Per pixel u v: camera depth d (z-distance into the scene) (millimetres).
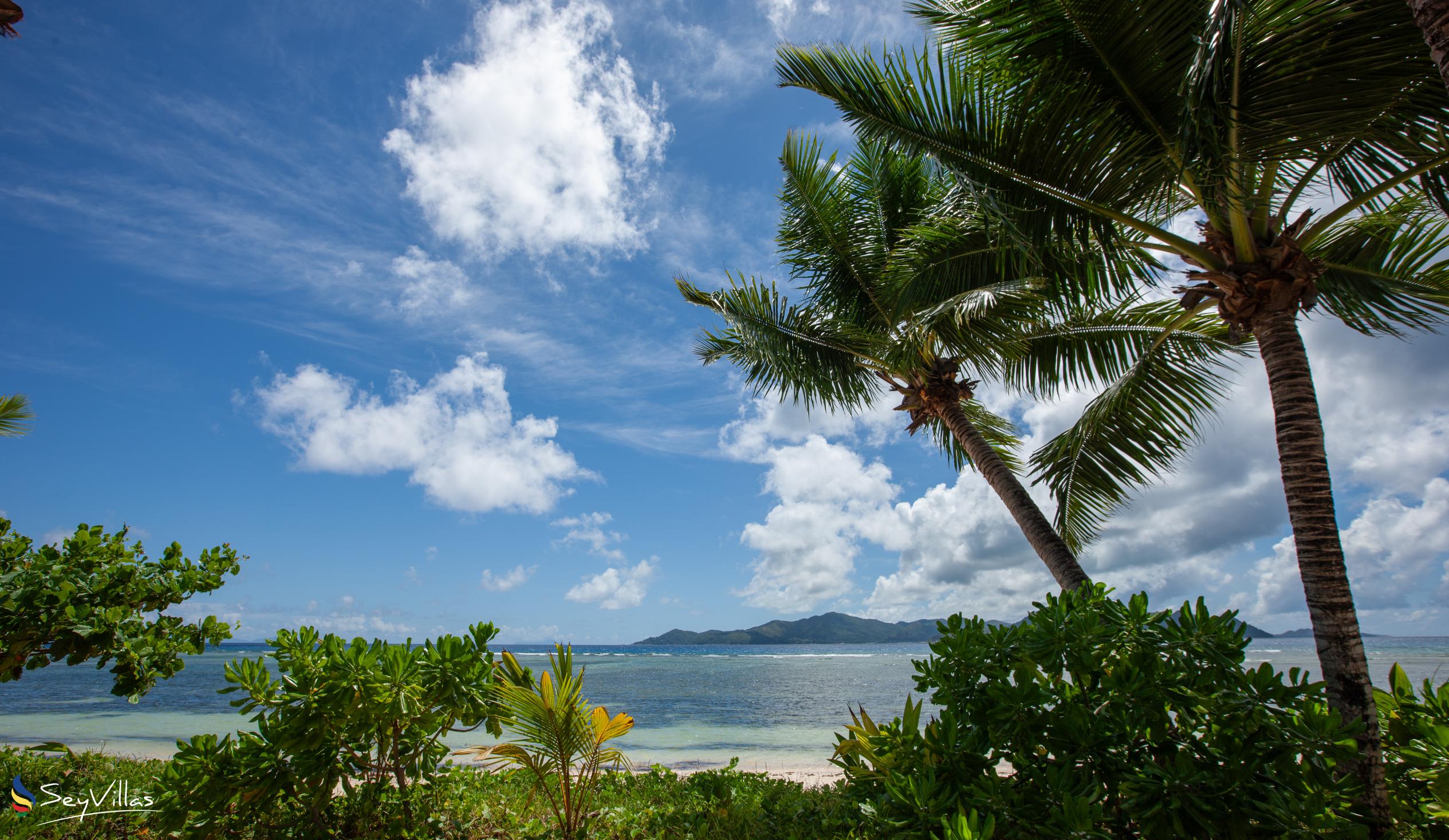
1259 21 3838
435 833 4109
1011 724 3000
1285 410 4367
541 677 3836
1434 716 3539
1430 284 5406
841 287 9305
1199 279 4859
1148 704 2873
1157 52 4301
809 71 5797
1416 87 3922
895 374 8578
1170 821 2568
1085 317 7699
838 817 4184
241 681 3773
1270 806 2508
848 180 9156
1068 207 5102
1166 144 4574
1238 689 2842
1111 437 7816
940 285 6898
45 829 4449
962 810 2629
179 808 3641
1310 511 4129
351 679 3643
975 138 5191
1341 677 3799
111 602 5008
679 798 5547
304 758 3666
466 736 13047
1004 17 4656
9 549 5133
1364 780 3492
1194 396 7426
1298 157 4508
